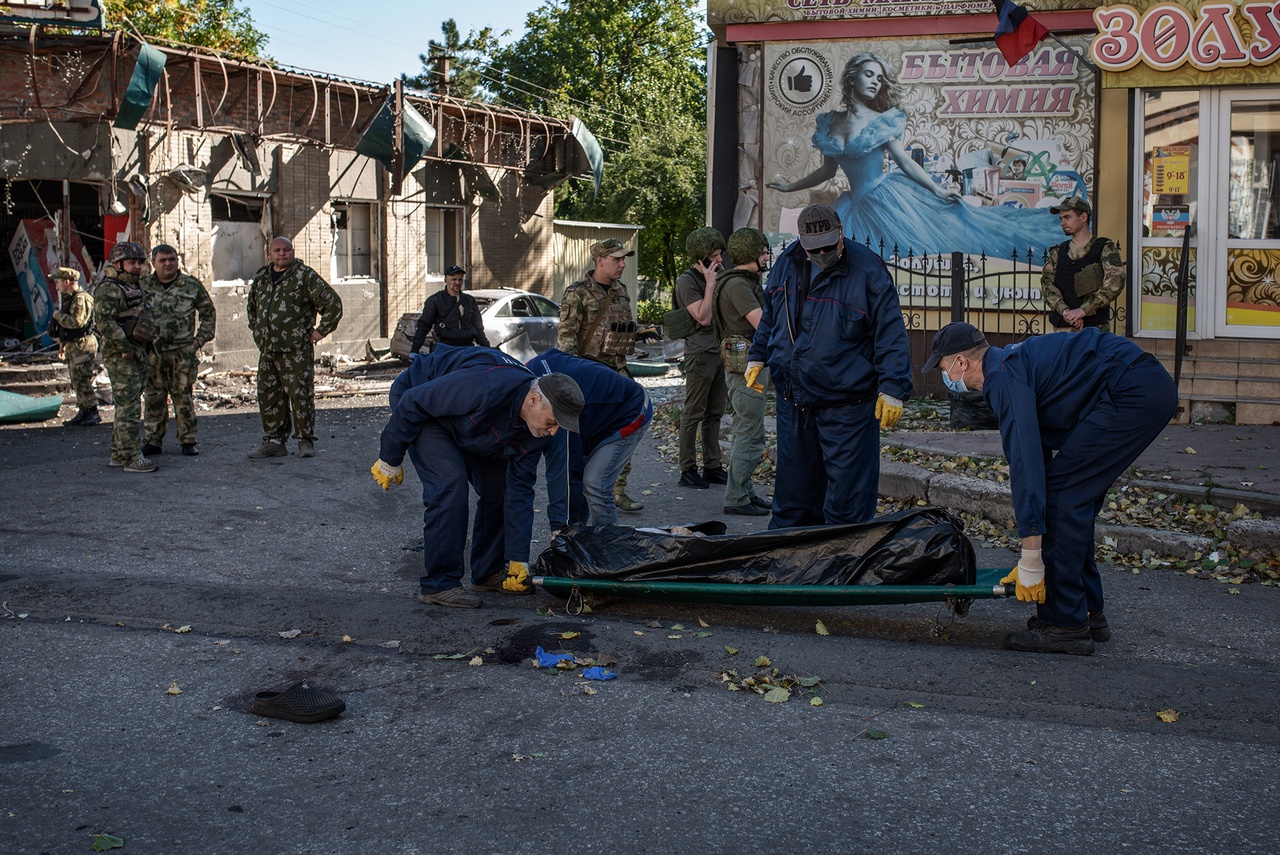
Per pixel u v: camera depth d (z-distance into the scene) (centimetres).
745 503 751
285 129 1839
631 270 2856
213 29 3406
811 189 1210
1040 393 462
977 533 686
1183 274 939
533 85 4747
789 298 571
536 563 555
